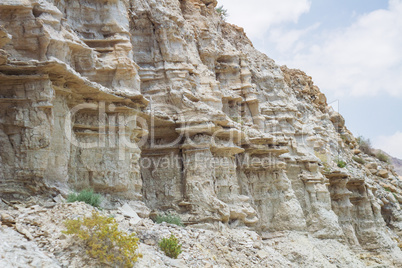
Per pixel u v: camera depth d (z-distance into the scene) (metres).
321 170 30.44
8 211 11.97
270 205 24.77
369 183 38.66
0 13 13.73
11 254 9.76
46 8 14.10
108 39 17.12
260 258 17.47
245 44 30.97
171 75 20.52
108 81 16.77
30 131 13.31
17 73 13.35
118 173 16.31
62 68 13.45
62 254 10.76
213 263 14.56
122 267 10.94
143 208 16.62
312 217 27.58
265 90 29.22
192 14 25.62
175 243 13.61
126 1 18.08
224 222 19.53
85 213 12.50
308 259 22.77
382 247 33.00
